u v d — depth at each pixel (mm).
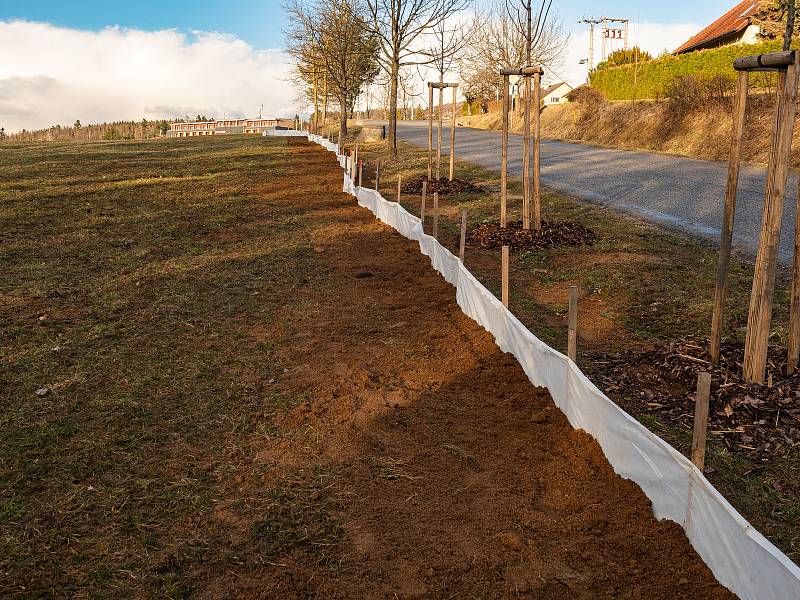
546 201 15977
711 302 8133
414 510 4422
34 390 6215
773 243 5406
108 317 8430
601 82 45281
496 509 4438
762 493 4395
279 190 19594
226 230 14016
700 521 3783
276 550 3986
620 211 14602
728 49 31672
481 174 21344
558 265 10398
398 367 6965
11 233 13250
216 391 6281
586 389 5203
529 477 4840
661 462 4207
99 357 7070
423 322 8359
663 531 4059
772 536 3992
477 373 6750
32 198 17266
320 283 10172
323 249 12336
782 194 5352
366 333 8016
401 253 11797
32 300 9070
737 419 5266
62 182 20219
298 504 4457
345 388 6406
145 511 4367
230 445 5254
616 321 7867
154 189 19406
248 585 3684
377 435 5484
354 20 28344
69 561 3867
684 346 6535
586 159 25531
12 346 7355
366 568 3826
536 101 11406
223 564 3859
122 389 6262
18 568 3795
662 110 30328
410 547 4027
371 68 39406
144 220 14938
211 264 11195
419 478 4820
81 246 12375
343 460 5062
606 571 3793
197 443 5289
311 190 19594
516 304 8633
